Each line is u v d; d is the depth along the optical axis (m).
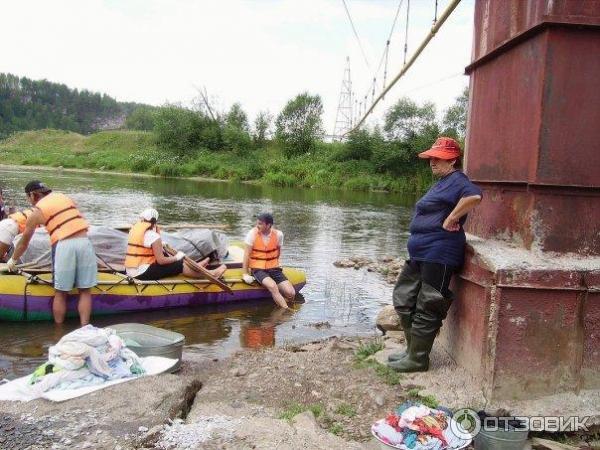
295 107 49.72
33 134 66.94
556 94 3.81
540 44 3.84
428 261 4.30
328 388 4.30
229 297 8.01
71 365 4.12
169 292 7.50
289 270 8.74
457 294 4.55
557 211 3.92
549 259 3.88
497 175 4.48
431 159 4.40
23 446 3.29
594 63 3.81
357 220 20.06
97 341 4.35
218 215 19.00
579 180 3.88
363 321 7.43
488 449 3.33
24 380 4.21
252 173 44.41
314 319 7.45
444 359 4.64
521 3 4.20
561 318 3.81
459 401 3.88
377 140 43.84
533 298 3.79
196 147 50.25
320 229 17.05
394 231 17.16
